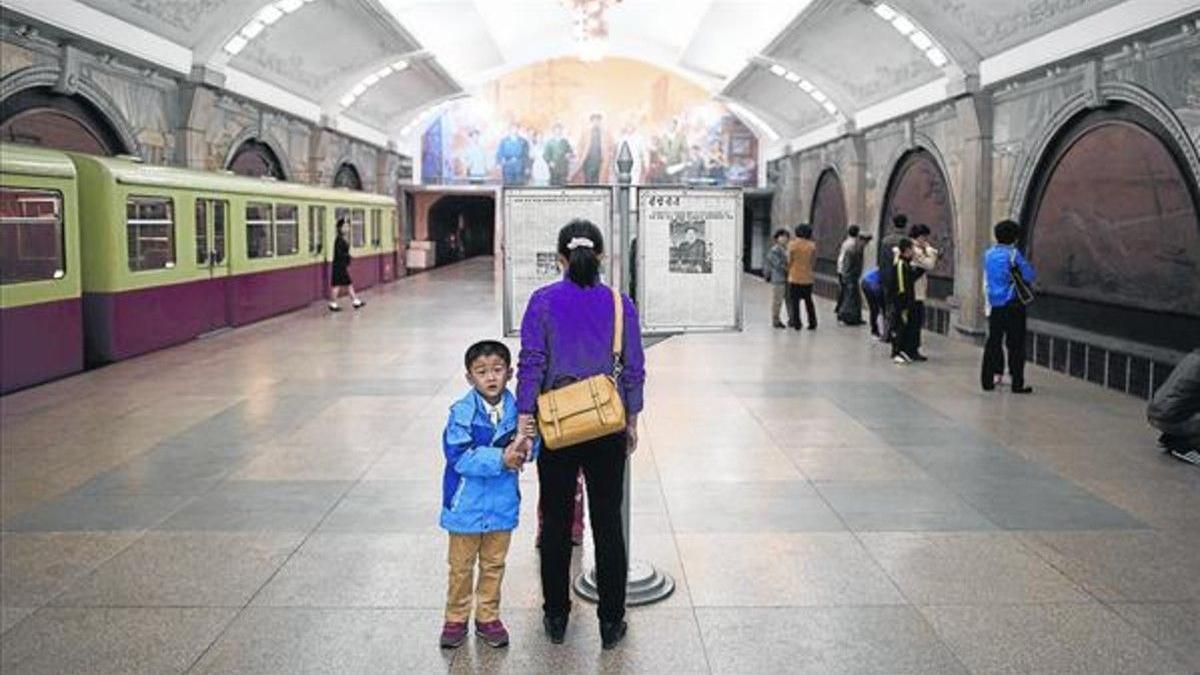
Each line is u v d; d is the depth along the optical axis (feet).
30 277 35.78
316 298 71.97
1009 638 14.49
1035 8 41.37
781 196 108.58
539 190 17.07
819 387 36.17
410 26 74.33
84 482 22.89
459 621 14.23
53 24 39.93
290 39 65.31
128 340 42.70
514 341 49.96
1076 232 40.52
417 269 117.91
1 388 34.04
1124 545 18.57
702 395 34.42
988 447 26.58
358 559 17.74
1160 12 32.55
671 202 17.10
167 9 48.67
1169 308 33.53
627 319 14.49
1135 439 27.58
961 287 51.72
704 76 106.83
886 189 68.28
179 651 14.06
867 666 13.65
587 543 18.79
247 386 35.88
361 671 13.52
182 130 55.26
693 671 13.53
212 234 52.13
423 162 120.26
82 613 15.35
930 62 55.21
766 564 17.56
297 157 77.25
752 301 78.48
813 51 68.69
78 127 45.75
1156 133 34.55
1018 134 45.85
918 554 18.08
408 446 26.45
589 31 87.35
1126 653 14.01
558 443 13.35
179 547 18.38
